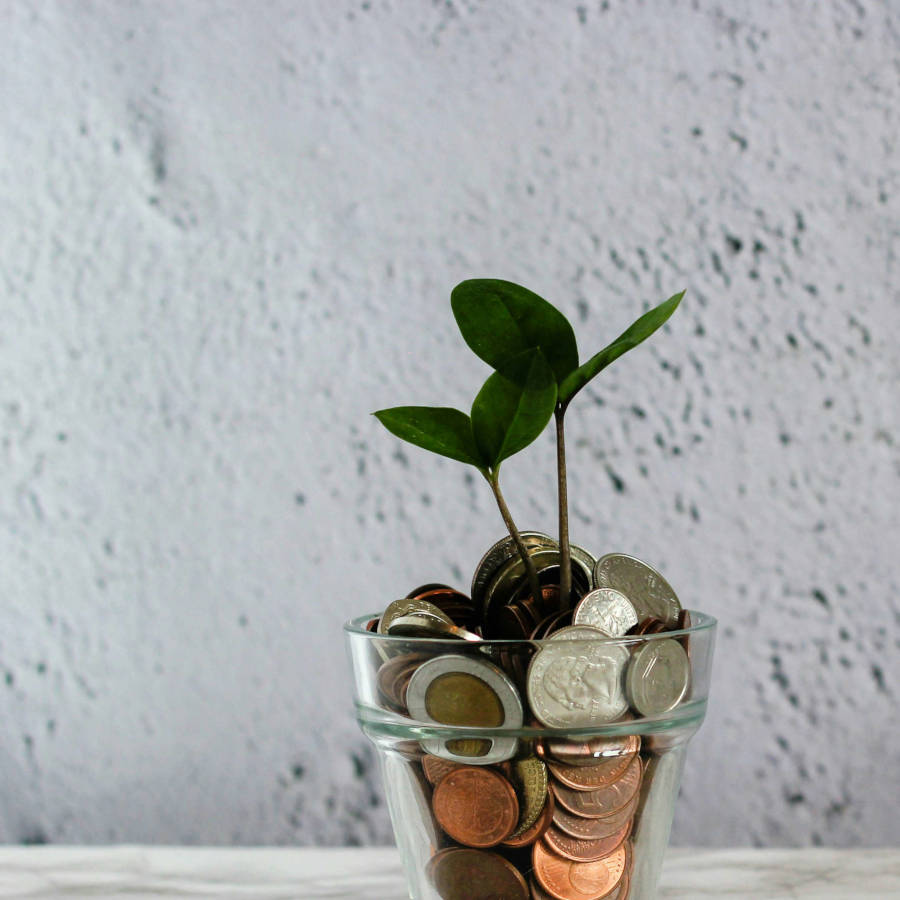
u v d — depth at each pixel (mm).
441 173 784
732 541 771
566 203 778
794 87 772
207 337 797
